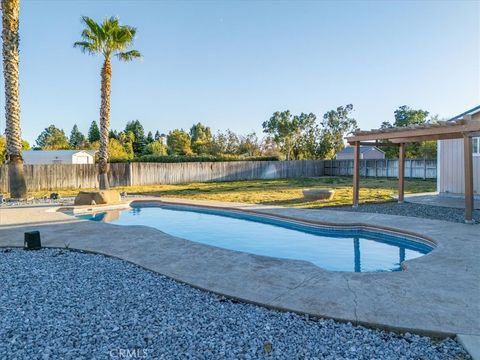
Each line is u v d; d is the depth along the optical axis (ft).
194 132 180.04
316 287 12.39
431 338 8.96
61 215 30.48
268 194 50.44
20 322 10.00
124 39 46.96
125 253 17.51
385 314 10.04
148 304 11.30
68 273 14.61
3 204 38.91
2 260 16.65
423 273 13.79
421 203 35.45
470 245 18.15
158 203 43.16
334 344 8.68
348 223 25.73
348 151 140.97
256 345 8.64
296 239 24.68
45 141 205.98
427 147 86.89
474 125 23.44
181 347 8.57
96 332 9.38
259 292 11.96
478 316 9.85
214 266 15.14
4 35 38.52
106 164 48.75
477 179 37.37
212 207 37.40
